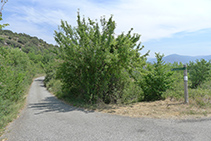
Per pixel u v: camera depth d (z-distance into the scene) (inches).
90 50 320.8
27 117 245.1
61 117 231.5
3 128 191.3
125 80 388.2
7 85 346.6
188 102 257.4
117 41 324.5
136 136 144.1
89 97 342.0
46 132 168.2
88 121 201.2
